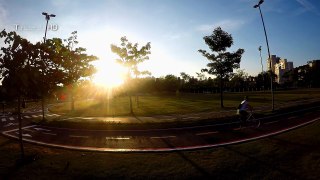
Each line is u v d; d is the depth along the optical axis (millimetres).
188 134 14523
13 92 8969
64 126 18453
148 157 9648
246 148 10250
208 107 30641
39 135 15711
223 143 11719
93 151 10969
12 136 15539
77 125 18000
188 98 56781
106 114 26797
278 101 34188
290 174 7277
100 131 16438
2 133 16906
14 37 9016
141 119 21547
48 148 11836
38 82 9469
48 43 10516
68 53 23047
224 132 14562
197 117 21438
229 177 7266
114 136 14695
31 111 36844
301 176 7094
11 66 8789
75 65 26641
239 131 14594
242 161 8570
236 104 33250
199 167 8141
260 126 15734
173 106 34375
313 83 90938
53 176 7629
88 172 7949
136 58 27438
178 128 16469
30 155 10102
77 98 72062
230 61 27719
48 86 10227
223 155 9406
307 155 8867
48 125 19500
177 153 10109
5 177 7602
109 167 8438
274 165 8070
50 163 8992
